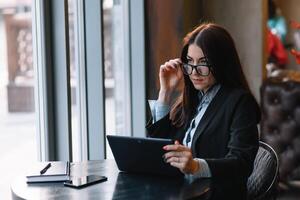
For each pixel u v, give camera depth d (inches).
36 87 99.9
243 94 68.1
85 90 111.3
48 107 98.1
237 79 70.0
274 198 74.0
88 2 109.7
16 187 62.9
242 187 66.2
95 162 78.1
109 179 66.2
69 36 98.3
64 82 98.0
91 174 69.2
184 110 75.4
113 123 131.0
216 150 68.0
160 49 130.3
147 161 65.9
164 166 64.9
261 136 120.8
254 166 76.5
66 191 60.6
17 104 105.2
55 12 97.0
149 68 130.3
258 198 73.3
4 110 107.0
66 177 65.7
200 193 59.1
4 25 104.5
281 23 215.3
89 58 110.9
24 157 102.7
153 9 129.3
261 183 74.0
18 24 101.9
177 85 79.4
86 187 62.4
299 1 235.9
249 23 145.3
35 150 101.6
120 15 129.8
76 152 109.9
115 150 68.3
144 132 131.4
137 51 130.2
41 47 97.3
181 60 73.0
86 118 111.5
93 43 110.6
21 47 102.0
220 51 68.2
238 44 147.3
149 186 62.2
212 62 68.1
